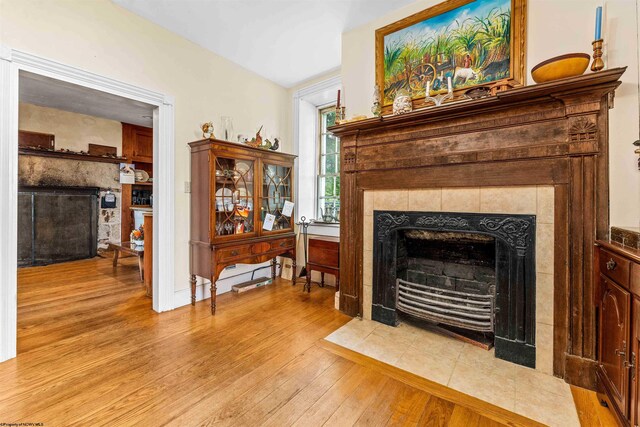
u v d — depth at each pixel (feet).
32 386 5.15
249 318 8.30
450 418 4.52
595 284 5.11
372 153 8.02
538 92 5.32
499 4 6.65
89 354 6.27
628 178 5.35
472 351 6.55
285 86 12.84
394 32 8.22
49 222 14.94
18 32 6.02
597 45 4.99
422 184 7.13
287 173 11.56
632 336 3.84
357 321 8.12
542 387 5.25
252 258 9.87
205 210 8.85
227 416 4.52
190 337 7.11
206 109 9.89
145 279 10.14
